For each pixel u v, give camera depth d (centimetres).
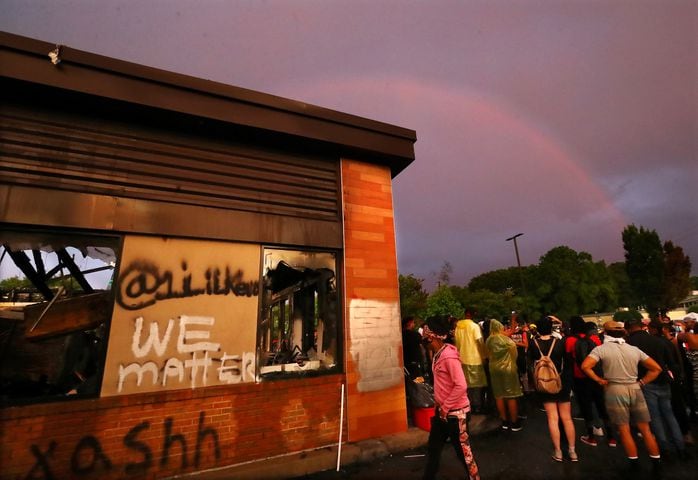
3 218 343
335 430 452
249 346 429
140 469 351
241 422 403
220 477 365
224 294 429
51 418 328
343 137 530
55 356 464
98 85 390
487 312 4006
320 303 545
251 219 462
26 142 373
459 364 318
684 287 4659
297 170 518
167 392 376
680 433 423
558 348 439
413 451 462
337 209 534
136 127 430
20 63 361
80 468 329
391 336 522
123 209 395
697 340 535
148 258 399
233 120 452
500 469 400
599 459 422
